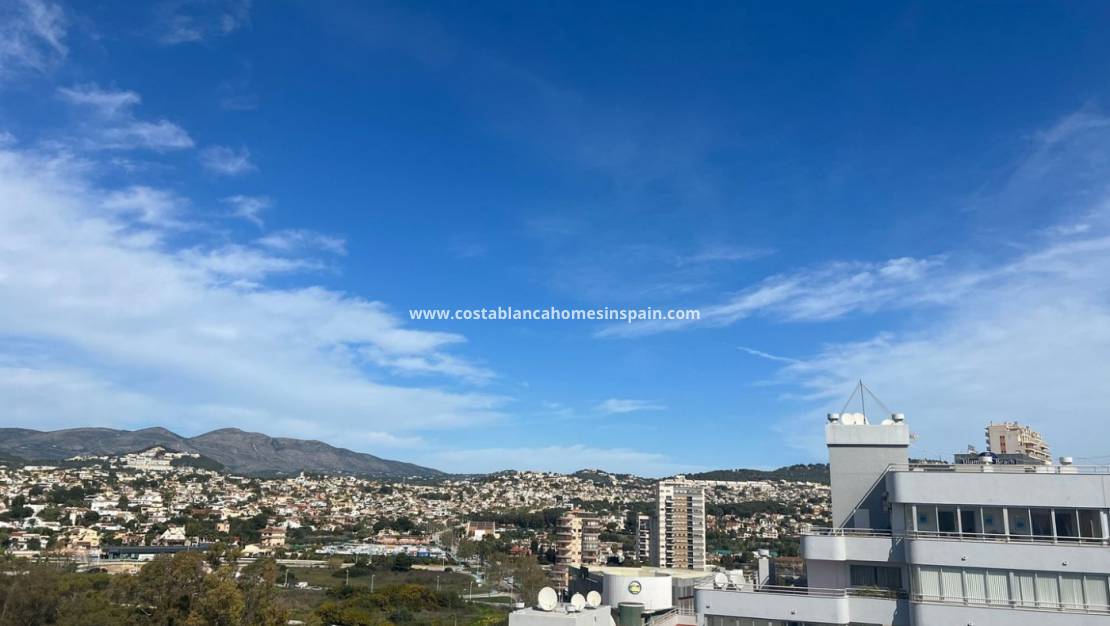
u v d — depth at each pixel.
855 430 40.50
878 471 39.59
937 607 32.62
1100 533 31.47
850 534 37.84
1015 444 57.75
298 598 141.25
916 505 34.88
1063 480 32.22
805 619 35.72
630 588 56.53
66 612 78.81
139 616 74.06
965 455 40.91
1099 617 30.22
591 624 33.88
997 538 32.97
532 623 33.19
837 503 39.94
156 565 74.31
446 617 129.75
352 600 133.50
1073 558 31.17
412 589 142.62
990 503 33.28
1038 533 32.47
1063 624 30.66
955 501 33.91
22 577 78.69
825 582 37.12
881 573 36.31
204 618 69.25
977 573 32.66
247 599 74.19
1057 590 31.27
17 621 76.19
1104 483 31.56
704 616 38.06
